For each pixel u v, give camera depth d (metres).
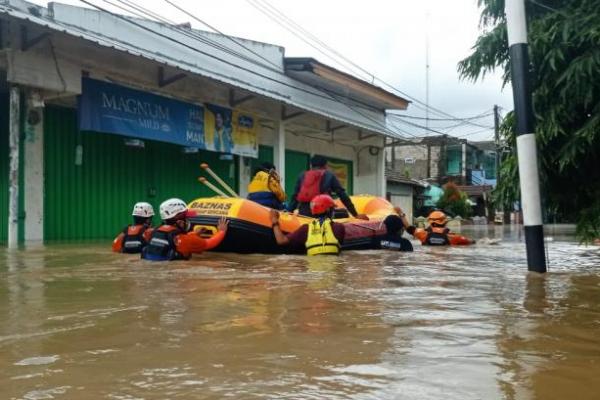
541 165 5.60
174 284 4.34
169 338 2.65
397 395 1.91
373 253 7.61
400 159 42.91
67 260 6.18
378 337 2.68
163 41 12.08
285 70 16.19
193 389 1.97
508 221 34.16
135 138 12.23
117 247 7.29
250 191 8.35
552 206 6.12
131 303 3.52
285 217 7.69
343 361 2.30
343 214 9.21
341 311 3.30
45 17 9.37
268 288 4.16
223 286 4.25
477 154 44.12
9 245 8.76
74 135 11.45
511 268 5.82
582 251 8.89
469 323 3.00
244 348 2.48
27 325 2.91
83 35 9.02
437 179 41.78
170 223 6.32
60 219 11.12
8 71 8.93
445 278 4.86
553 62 5.02
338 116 18.12
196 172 14.23
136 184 12.67
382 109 21.28
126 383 2.03
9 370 2.17
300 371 2.17
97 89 10.61
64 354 2.38
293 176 18.36
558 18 5.18
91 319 3.05
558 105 5.23
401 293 3.98
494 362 2.29
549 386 2.01
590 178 5.79
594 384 2.03
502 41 5.72
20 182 10.33
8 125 10.63
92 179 11.76
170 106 12.27
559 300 3.74
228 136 13.98
